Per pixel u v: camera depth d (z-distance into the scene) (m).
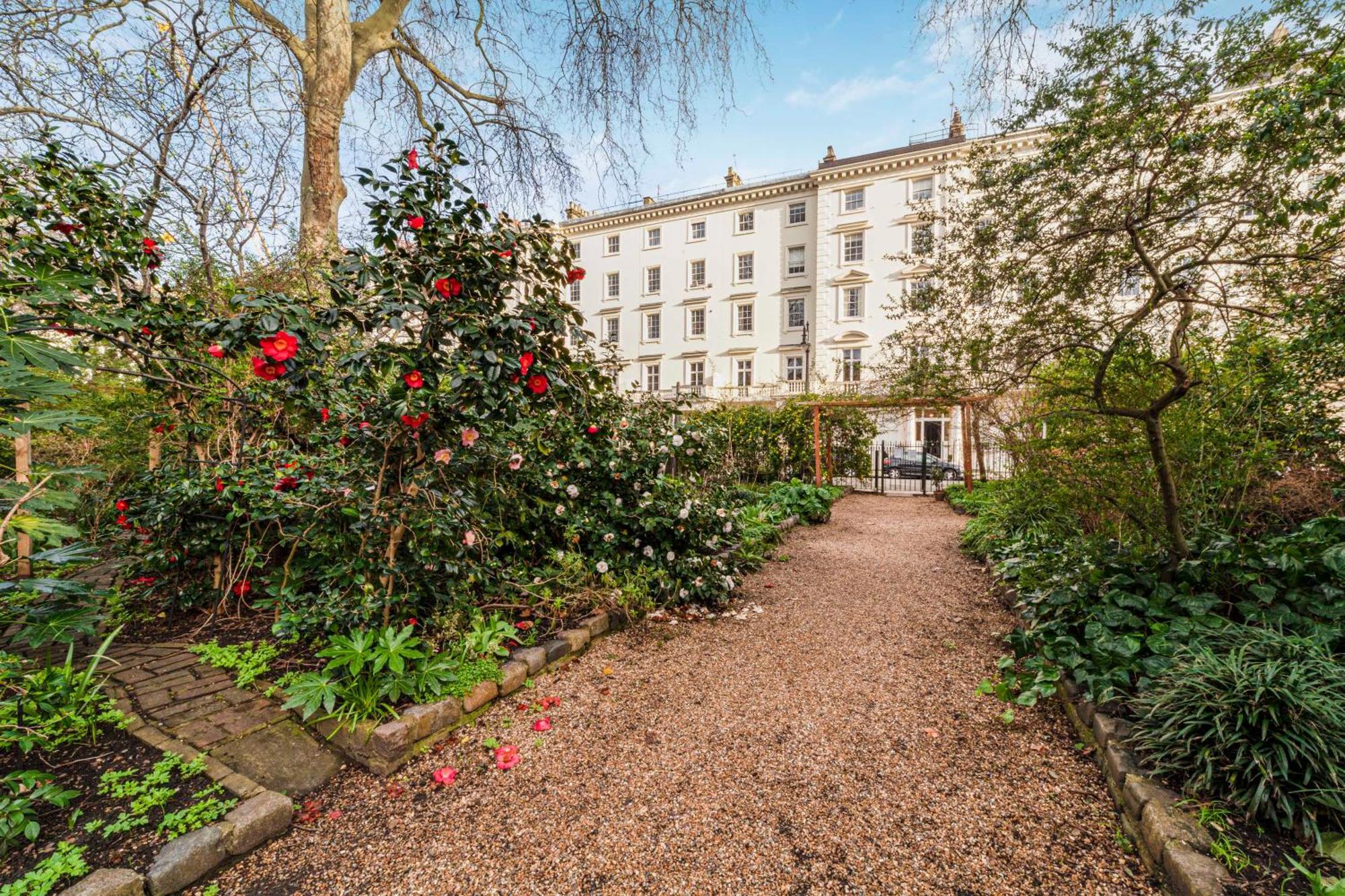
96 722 2.04
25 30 3.48
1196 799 1.54
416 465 2.43
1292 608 2.15
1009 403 4.00
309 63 5.20
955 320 3.38
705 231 26.52
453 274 2.20
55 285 2.17
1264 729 1.51
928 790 1.85
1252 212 2.34
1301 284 2.32
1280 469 2.80
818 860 1.55
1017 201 2.95
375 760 1.92
